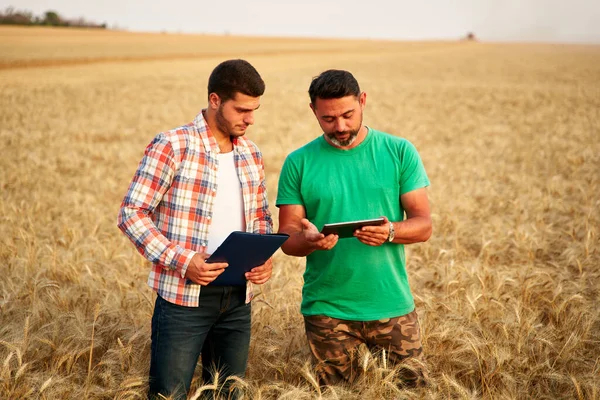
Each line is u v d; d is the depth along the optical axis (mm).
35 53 49188
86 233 6695
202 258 2658
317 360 3209
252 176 2941
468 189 8672
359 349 3176
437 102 23938
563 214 7320
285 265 5234
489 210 7668
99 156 12461
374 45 91250
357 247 3029
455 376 3377
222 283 2834
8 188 8992
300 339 3678
